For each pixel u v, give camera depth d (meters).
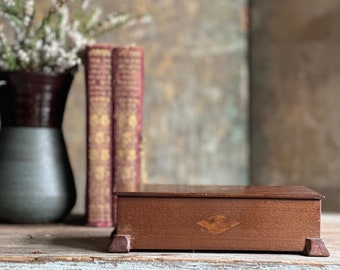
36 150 0.94
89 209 0.94
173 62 1.27
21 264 0.76
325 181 1.27
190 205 0.77
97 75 0.94
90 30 1.02
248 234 0.77
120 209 0.78
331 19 1.27
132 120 0.94
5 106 0.94
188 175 1.27
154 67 1.26
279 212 0.77
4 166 0.93
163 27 1.27
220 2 1.29
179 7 1.27
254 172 1.29
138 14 1.26
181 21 1.27
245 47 1.29
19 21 0.96
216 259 0.75
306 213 0.77
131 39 1.26
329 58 1.27
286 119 1.28
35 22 1.21
